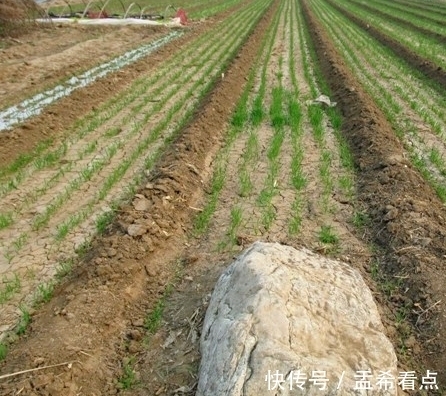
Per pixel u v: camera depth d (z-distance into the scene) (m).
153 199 6.66
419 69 14.54
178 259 5.85
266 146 8.98
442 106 11.34
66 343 4.34
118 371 4.30
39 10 21.48
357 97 10.70
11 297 5.22
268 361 3.48
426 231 5.87
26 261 5.82
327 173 7.77
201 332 4.44
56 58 15.49
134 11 29.41
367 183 7.36
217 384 3.55
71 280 5.33
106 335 4.60
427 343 4.49
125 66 14.69
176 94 12.06
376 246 5.96
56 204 7.00
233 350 3.62
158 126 9.69
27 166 8.23
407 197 6.64
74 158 8.52
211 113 10.02
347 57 16.19
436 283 5.02
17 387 3.84
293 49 17.95
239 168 8.13
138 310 5.02
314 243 6.04
